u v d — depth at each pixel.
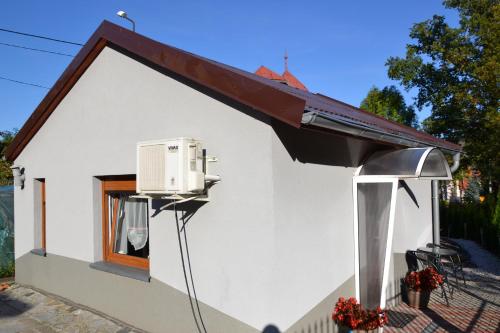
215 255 4.56
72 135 6.70
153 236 5.32
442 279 7.10
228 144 4.43
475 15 17.84
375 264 5.59
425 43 20.28
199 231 4.73
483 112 17.27
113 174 5.93
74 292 6.63
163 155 4.38
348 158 5.56
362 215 5.70
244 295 4.29
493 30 16.84
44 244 7.82
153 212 5.32
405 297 7.02
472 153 17.98
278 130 4.20
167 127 5.11
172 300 5.04
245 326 4.27
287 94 3.73
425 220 8.91
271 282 4.07
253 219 4.22
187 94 4.86
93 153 6.29
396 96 23.70
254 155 4.21
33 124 7.40
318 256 4.82
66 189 6.84
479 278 9.41
